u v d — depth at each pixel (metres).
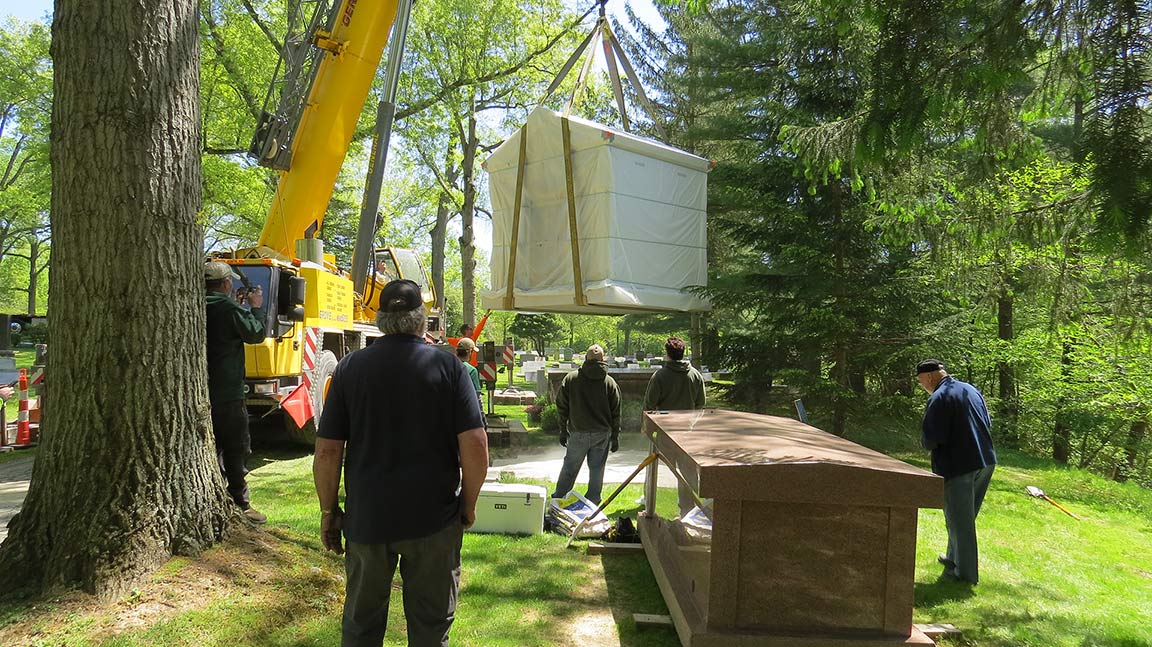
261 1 18.31
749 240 11.93
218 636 3.30
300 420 8.57
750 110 12.45
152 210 3.75
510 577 4.83
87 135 3.63
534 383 24.86
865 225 10.08
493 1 20.53
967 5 4.39
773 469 3.20
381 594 2.79
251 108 17.97
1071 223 6.39
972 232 7.66
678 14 18.08
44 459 3.69
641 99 9.79
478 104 22.59
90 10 3.62
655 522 5.39
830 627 3.26
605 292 8.40
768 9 12.75
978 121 5.32
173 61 3.84
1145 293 7.60
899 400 11.26
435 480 2.73
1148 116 3.79
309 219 9.45
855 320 11.22
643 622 4.01
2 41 19.09
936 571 5.41
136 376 3.71
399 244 26.47
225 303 4.91
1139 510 8.86
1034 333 14.24
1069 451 17.00
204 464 4.08
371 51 9.30
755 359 12.15
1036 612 4.62
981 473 5.32
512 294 9.38
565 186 8.90
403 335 2.86
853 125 5.83
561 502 6.24
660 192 9.08
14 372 13.73
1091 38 4.09
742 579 3.27
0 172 37.00
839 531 3.26
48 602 3.32
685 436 4.19
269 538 4.40
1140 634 4.34
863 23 5.67
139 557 3.62
